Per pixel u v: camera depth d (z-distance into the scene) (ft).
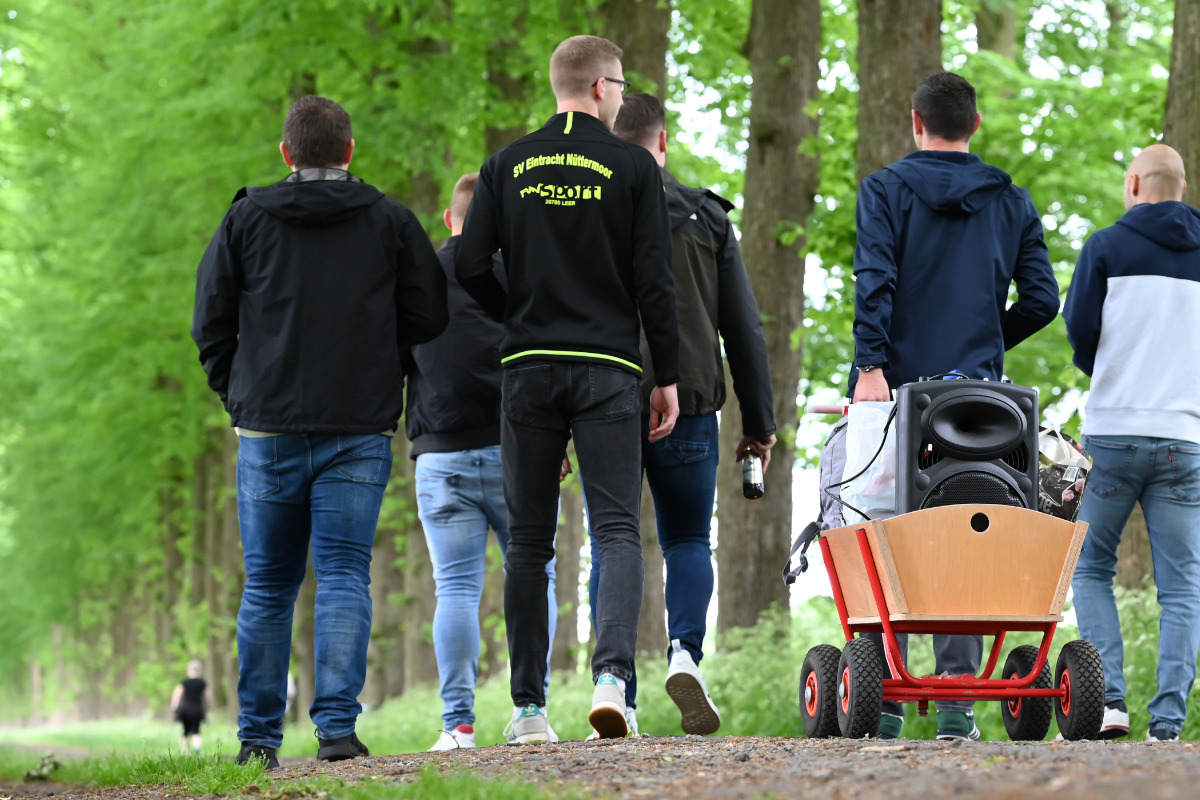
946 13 104.06
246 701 35.78
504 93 114.93
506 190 33.45
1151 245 37.24
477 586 43.21
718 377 37.19
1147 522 37.11
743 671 70.79
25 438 207.31
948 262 36.24
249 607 35.86
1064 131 92.07
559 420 32.94
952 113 37.19
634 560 32.04
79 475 195.21
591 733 78.54
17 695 440.45
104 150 142.00
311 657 154.71
